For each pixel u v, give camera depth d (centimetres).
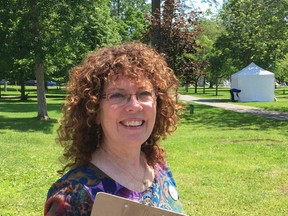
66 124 179
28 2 1686
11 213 589
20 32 1723
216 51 4234
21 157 984
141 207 155
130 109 174
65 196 157
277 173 861
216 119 2102
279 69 4562
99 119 179
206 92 5466
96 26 2492
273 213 622
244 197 692
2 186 725
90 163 175
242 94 3478
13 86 6619
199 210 626
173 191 202
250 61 4159
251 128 1736
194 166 922
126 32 4444
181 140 1314
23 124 1789
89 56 182
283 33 2312
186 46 2025
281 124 1867
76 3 1753
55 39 1759
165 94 199
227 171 877
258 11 2317
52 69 2855
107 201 153
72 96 178
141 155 204
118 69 173
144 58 182
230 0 2467
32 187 725
